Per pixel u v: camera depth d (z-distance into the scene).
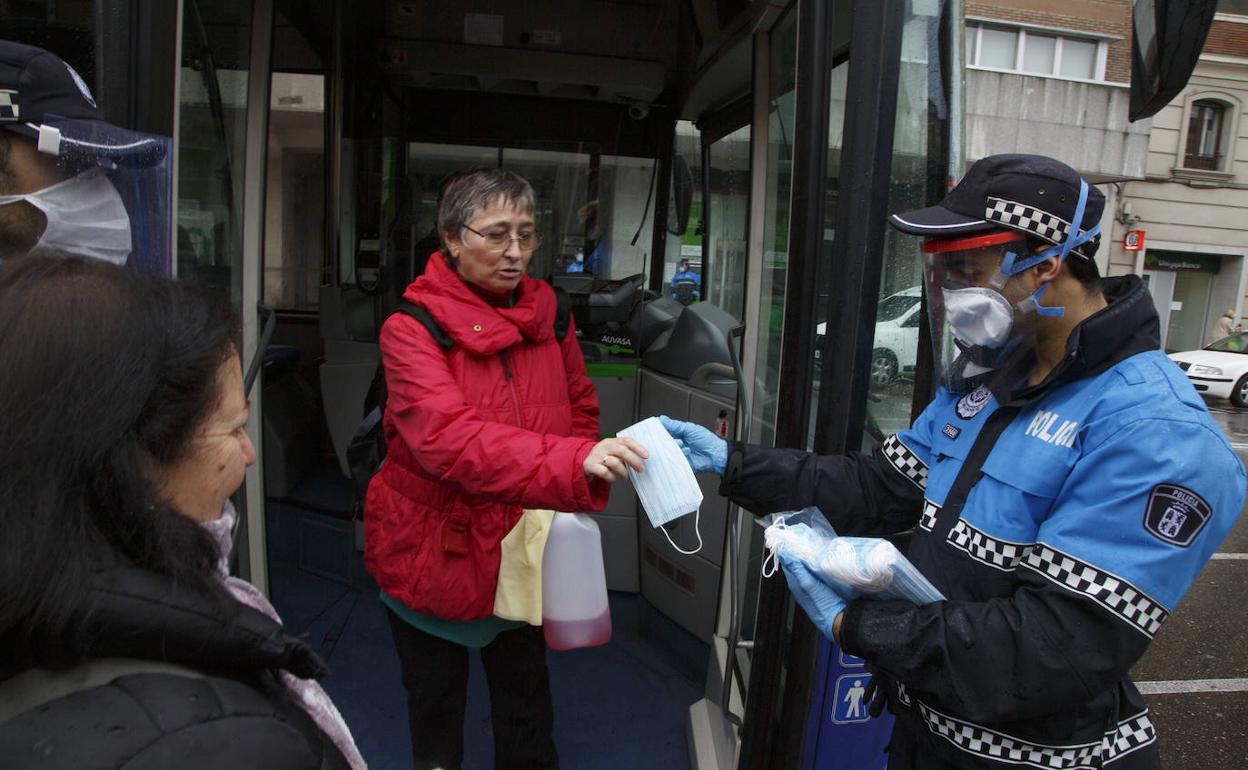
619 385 3.05
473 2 3.26
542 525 1.66
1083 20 14.25
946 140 1.68
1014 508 1.10
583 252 3.77
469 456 1.44
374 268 3.44
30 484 0.52
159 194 1.32
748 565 2.23
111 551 0.57
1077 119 14.62
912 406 1.77
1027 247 1.08
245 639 0.60
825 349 1.55
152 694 0.55
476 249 1.58
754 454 1.48
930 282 1.23
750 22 2.34
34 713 0.53
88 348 0.56
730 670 2.03
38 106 1.07
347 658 2.73
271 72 2.17
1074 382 1.10
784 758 1.65
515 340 1.62
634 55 3.35
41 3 1.32
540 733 1.89
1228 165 16.52
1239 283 17.05
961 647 1.02
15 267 0.60
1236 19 15.77
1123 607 0.97
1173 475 0.97
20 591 0.51
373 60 3.31
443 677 1.79
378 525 1.70
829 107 1.53
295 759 0.58
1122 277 1.15
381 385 2.03
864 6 1.44
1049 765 1.09
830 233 1.55
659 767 2.29
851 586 1.10
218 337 0.66
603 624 1.71
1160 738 3.31
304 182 3.75
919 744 1.25
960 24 1.65
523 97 3.64
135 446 0.58
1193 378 12.02
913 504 1.41
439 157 3.65
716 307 2.94
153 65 1.35
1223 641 4.23
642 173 3.72
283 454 3.26
